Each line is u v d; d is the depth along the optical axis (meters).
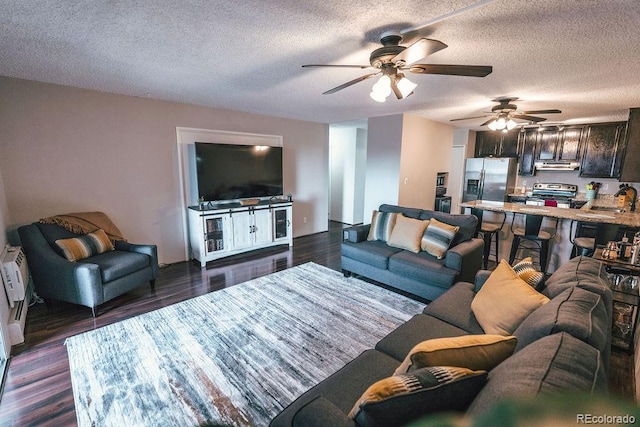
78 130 3.30
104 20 1.74
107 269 2.79
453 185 7.25
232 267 4.11
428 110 4.54
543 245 3.61
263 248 5.06
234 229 4.38
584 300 1.30
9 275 2.29
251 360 2.16
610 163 5.52
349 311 2.87
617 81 2.84
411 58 1.86
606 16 1.63
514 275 1.86
